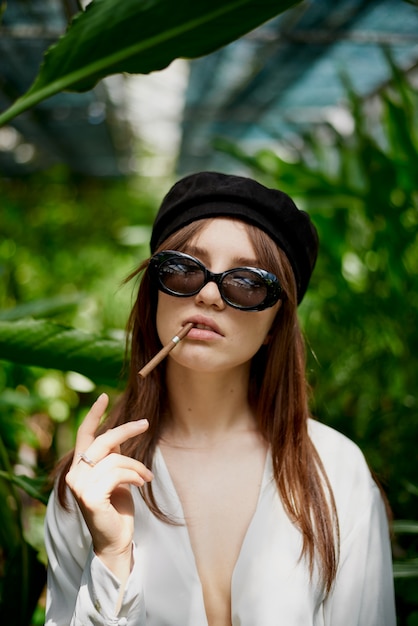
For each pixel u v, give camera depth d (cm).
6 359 138
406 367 229
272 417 116
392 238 225
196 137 791
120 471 96
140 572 99
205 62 424
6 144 755
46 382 315
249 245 104
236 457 114
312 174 257
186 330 103
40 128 659
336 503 112
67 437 319
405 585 162
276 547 105
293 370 115
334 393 256
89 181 956
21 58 413
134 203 782
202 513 108
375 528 113
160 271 104
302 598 103
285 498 108
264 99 563
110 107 564
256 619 100
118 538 97
